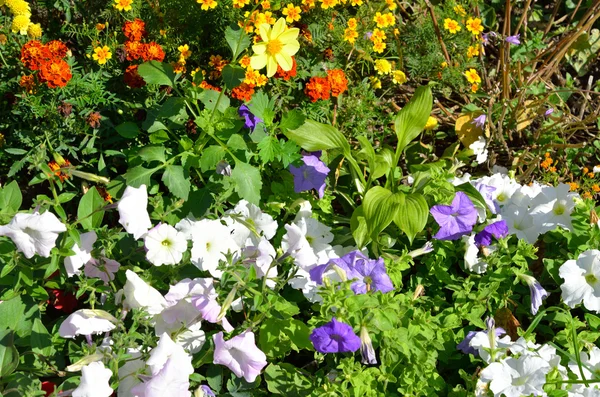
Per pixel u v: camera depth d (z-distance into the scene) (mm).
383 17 1617
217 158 1287
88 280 1079
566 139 1728
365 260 1189
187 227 1144
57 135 1395
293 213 1338
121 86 1487
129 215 1060
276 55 1275
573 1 2066
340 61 1643
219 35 1532
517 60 1813
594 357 1183
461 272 1351
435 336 1183
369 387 1096
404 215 1263
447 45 1775
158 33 1544
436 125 1691
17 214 1021
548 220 1330
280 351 1133
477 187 1354
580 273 1236
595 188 1604
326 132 1376
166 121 1388
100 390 959
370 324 1111
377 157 1401
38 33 1466
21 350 1091
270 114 1350
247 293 1129
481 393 1094
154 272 1147
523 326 1285
